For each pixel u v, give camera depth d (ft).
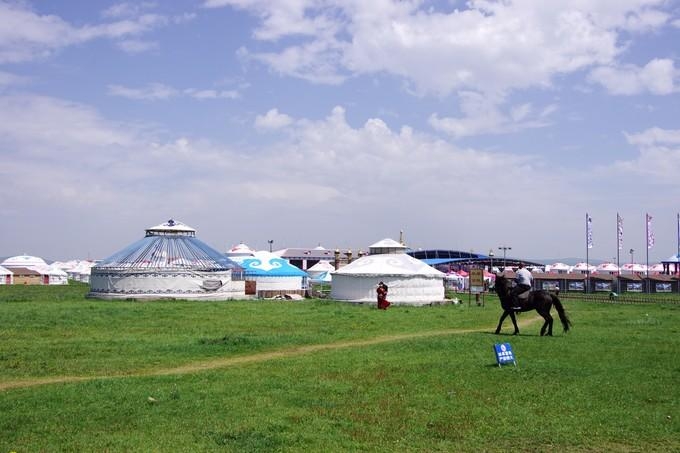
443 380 62.59
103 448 41.47
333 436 44.55
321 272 360.69
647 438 44.83
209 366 72.95
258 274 244.01
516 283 103.04
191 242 229.25
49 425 46.70
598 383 61.05
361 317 137.08
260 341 91.04
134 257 214.48
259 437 44.04
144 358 77.00
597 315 146.82
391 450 42.01
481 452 41.98
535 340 92.58
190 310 152.46
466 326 120.78
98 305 167.53
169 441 42.93
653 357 76.23
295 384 60.75
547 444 43.65
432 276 204.13
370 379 63.16
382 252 219.20
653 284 325.62
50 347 84.74
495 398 55.47
